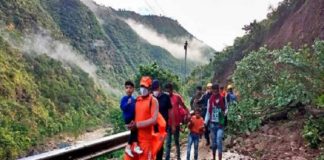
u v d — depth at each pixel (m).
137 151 5.53
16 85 108.38
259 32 47.47
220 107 8.46
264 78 11.52
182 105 8.21
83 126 111.50
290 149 8.91
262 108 11.49
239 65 11.88
